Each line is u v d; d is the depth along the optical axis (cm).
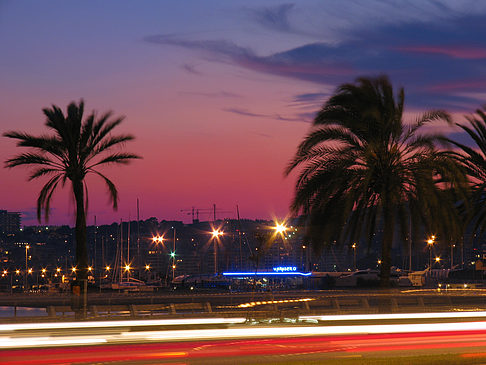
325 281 13275
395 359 2423
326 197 4509
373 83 4681
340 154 4609
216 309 5878
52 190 5928
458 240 4784
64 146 5888
